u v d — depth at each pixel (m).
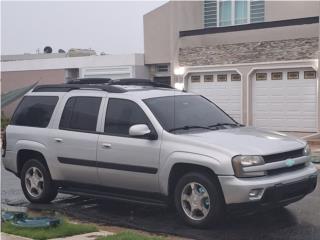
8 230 7.71
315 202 9.45
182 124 8.45
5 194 11.34
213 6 26.34
